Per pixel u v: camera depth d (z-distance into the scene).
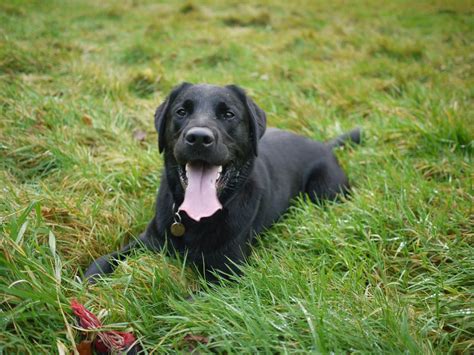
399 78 2.15
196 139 1.23
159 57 2.69
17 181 1.48
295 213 1.45
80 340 1.09
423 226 1.32
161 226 1.33
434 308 1.16
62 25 3.37
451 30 3.38
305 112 1.90
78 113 1.75
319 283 1.18
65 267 1.24
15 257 1.13
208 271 1.29
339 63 2.57
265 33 3.28
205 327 1.11
